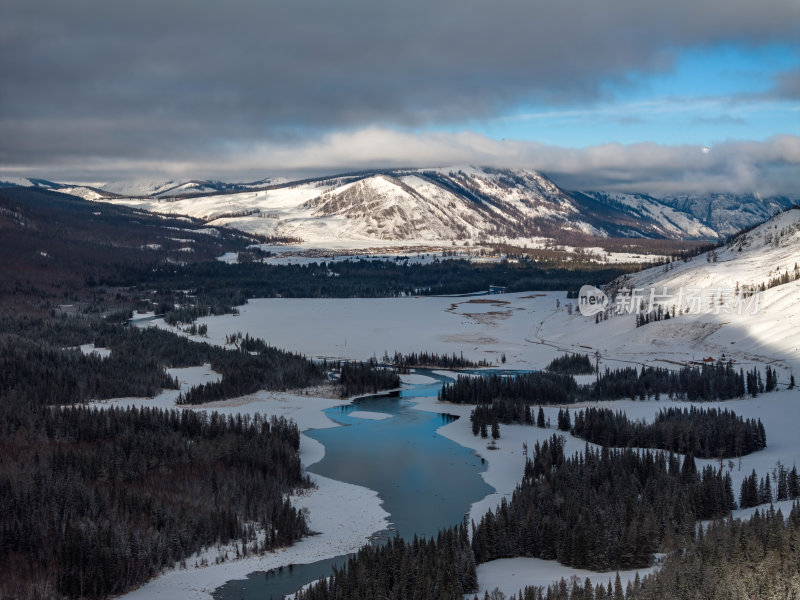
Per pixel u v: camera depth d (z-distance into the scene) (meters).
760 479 154.25
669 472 164.25
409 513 158.88
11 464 168.50
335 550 141.12
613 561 129.50
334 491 172.38
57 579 128.62
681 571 115.00
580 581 122.06
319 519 156.00
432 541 127.56
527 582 123.44
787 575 110.88
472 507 162.12
